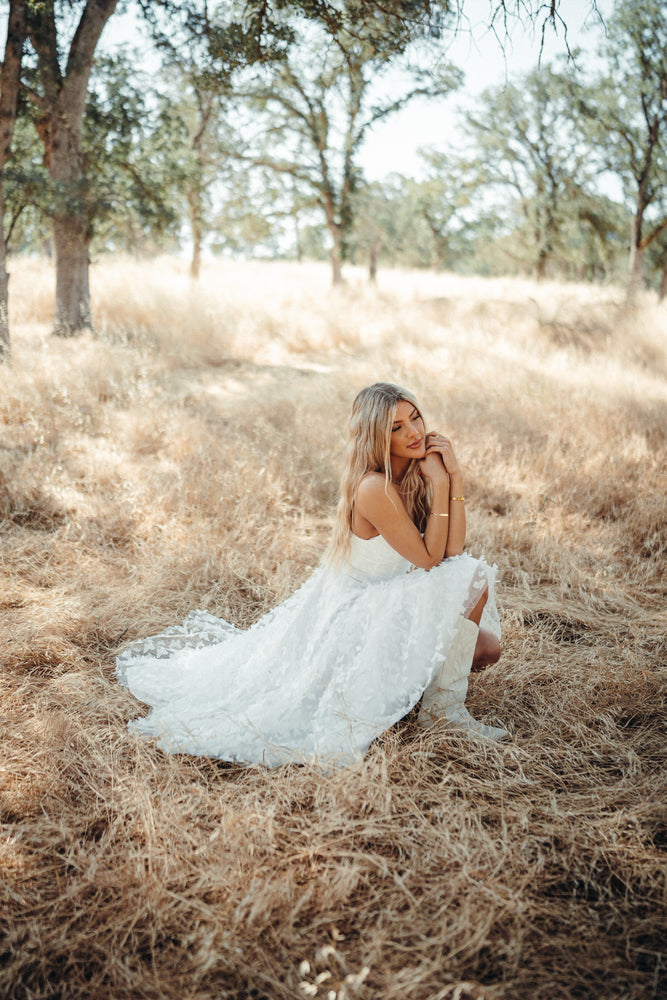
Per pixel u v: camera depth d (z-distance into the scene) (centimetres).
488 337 1142
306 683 262
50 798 228
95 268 1369
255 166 1839
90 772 240
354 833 214
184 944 179
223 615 362
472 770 249
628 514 495
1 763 242
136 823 217
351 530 267
